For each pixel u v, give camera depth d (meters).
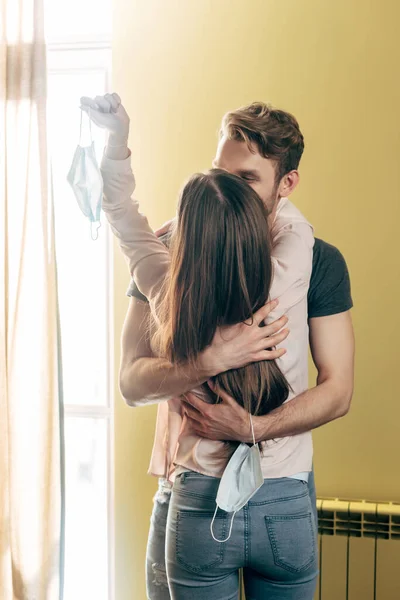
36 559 2.40
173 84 2.27
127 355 2.20
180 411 2.14
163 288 2.14
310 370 2.14
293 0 2.19
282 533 2.00
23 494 2.40
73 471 2.59
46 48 2.34
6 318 2.40
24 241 2.37
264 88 2.21
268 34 2.21
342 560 2.22
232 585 2.03
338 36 2.17
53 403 2.37
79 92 2.49
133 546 2.39
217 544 1.99
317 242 2.16
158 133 2.28
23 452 2.40
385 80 2.14
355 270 2.17
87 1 2.49
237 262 2.06
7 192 2.38
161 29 2.28
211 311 2.08
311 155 2.17
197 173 2.12
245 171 2.14
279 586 2.02
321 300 2.13
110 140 2.14
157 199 2.28
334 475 2.24
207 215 2.08
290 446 2.08
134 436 2.37
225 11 2.23
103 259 2.52
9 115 2.37
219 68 2.24
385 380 2.18
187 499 2.05
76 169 2.02
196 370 2.09
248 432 2.06
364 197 2.16
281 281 2.08
